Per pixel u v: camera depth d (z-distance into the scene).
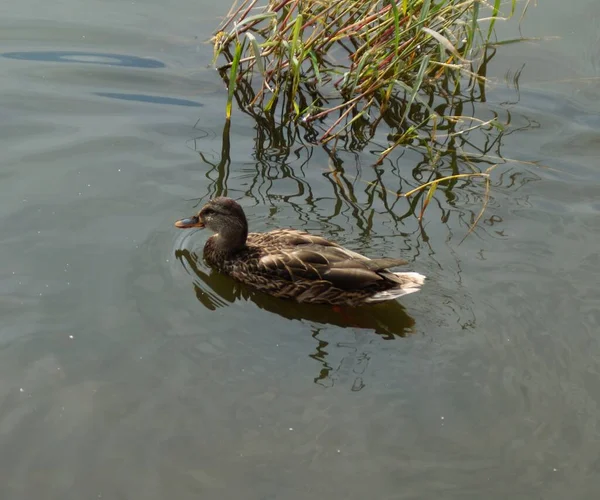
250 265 2.49
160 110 2.95
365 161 2.84
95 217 2.58
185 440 2.12
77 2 3.36
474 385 2.24
